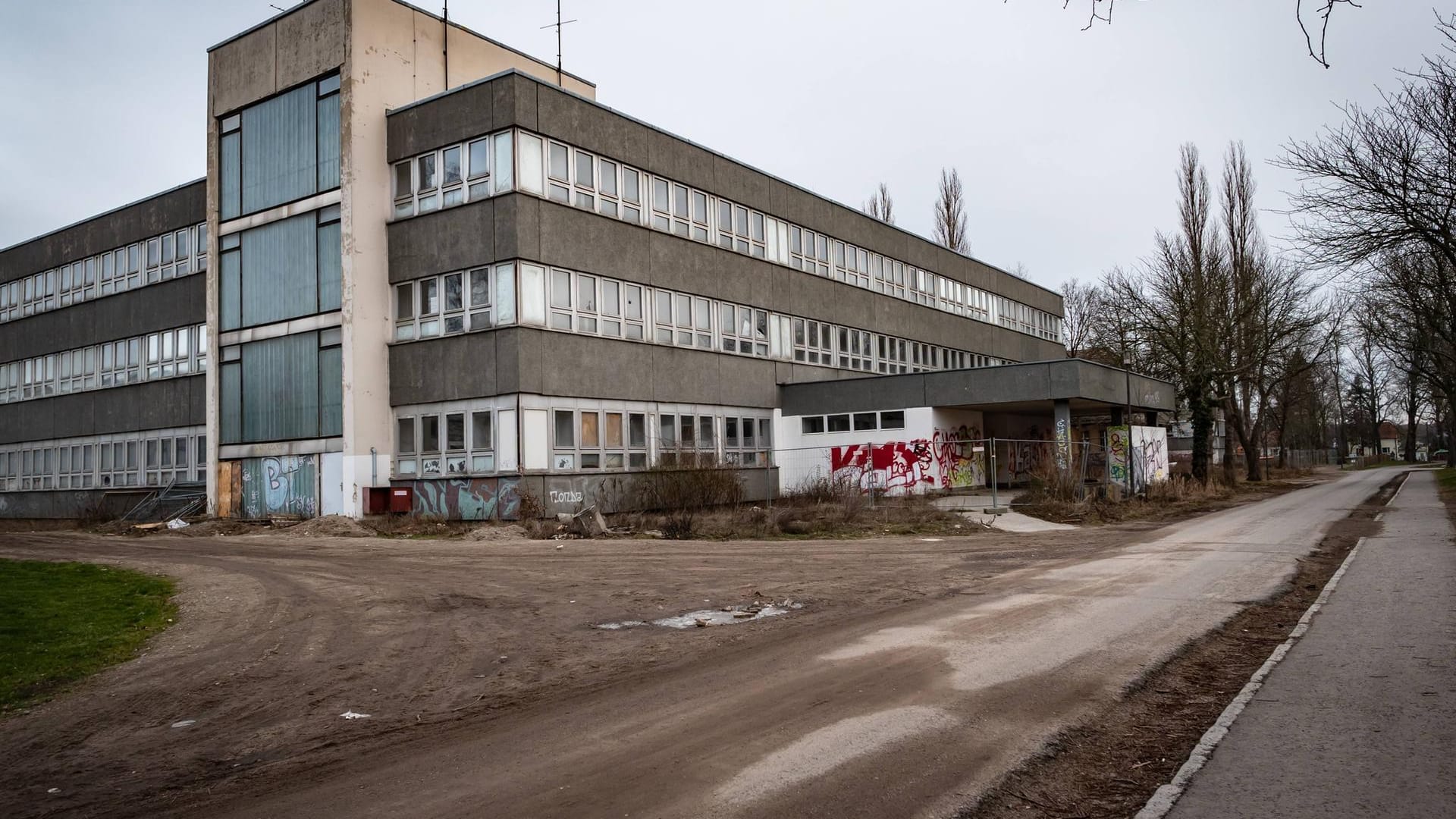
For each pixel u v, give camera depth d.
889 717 7.03
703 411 33.41
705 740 6.62
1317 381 77.81
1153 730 6.64
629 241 30.70
